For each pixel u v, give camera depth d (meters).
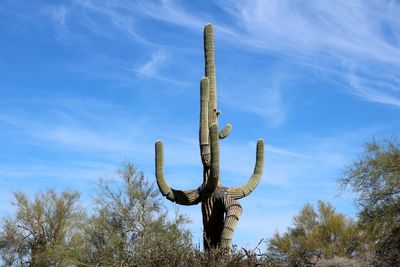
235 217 11.48
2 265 25.34
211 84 12.81
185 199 12.11
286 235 30.33
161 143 12.22
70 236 24.98
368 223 19.67
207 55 12.95
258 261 9.50
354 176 20.05
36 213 25.47
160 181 12.12
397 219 19.16
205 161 12.07
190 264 9.33
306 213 32.38
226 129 12.61
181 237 22.33
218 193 12.00
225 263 9.27
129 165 24.64
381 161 19.70
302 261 12.09
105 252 22.95
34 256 24.88
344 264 20.59
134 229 23.48
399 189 19.58
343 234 28.48
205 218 12.09
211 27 13.03
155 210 23.89
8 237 25.44
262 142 12.57
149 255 9.89
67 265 24.09
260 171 12.45
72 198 25.92
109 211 23.92
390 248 18.22
